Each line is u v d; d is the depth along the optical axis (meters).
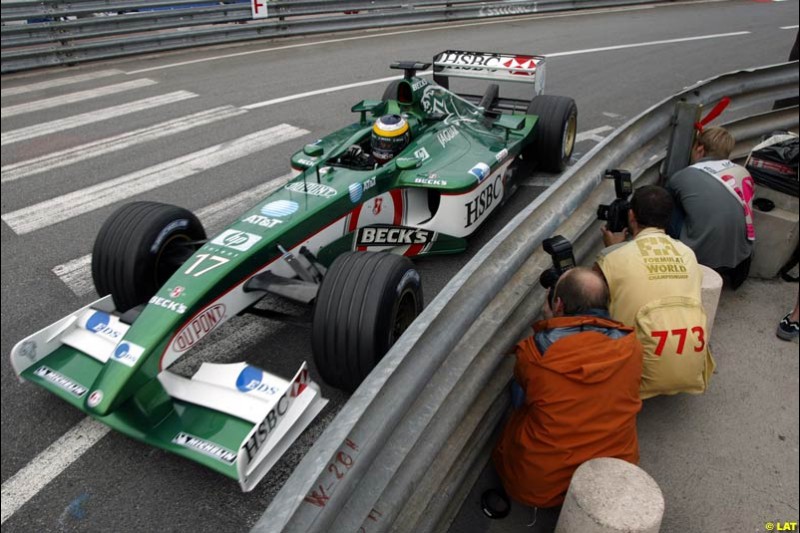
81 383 2.90
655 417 3.13
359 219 3.94
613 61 11.51
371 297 2.92
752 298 4.11
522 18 16.30
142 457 3.00
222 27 12.57
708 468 2.84
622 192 3.73
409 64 5.34
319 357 3.04
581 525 2.09
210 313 3.04
